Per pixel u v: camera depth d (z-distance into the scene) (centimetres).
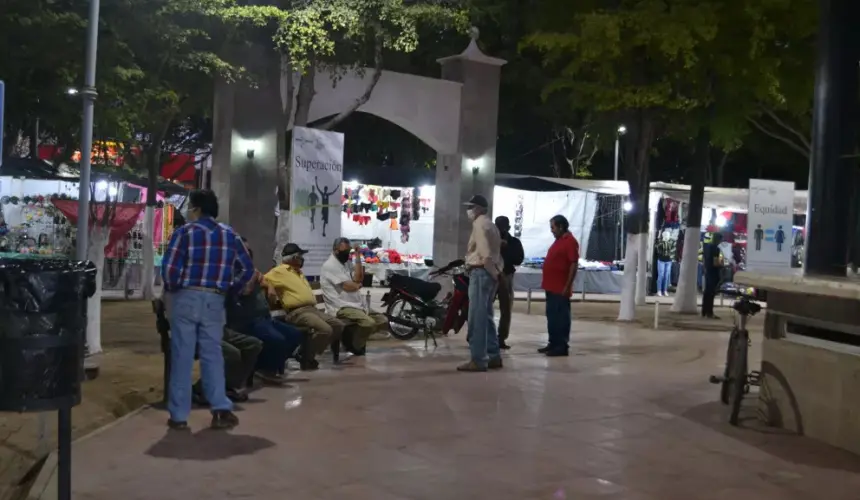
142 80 1241
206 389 669
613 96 1562
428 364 1034
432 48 2339
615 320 1725
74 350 469
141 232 1902
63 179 1708
